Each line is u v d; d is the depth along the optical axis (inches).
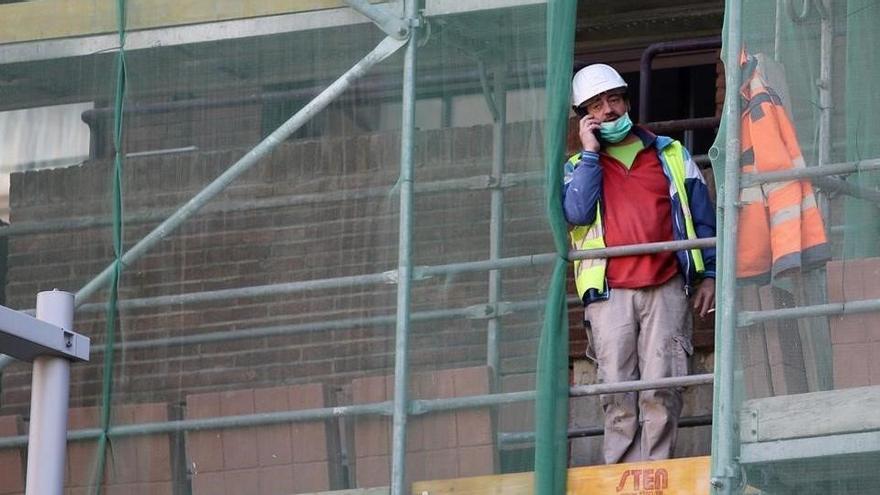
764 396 1171.9
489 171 1299.2
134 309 1338.6
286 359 1305.4
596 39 1699.1
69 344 941.2
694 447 1482.5
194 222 1342.3
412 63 1309.1
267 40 1362.0
